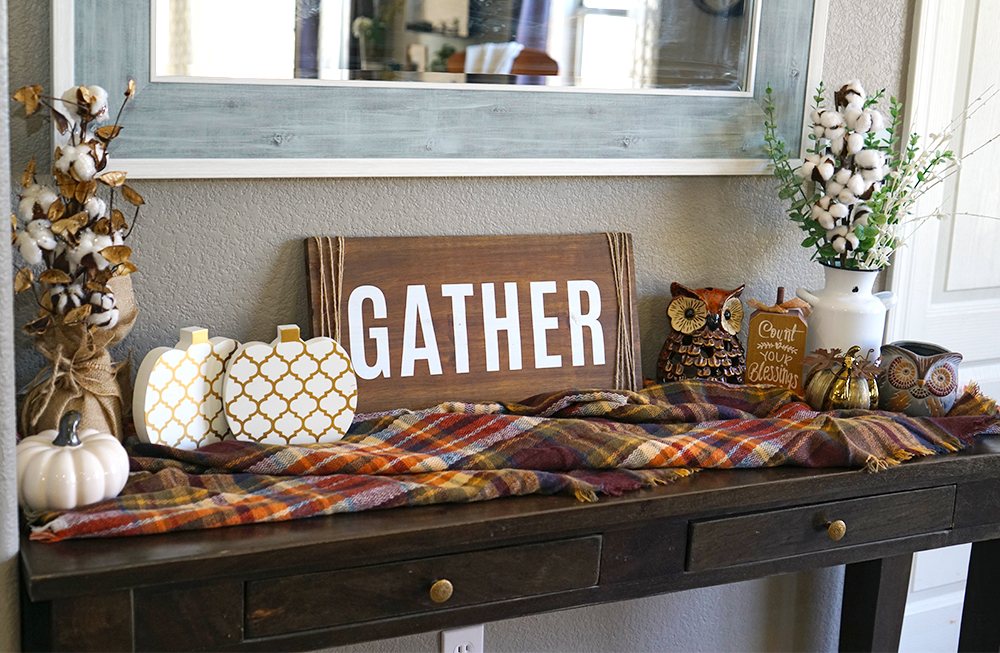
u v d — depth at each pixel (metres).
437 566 1.08
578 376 1.46
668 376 1.50
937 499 1.35
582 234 1.49
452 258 1.40
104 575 0.91
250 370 1.23
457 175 1.39
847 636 1.75
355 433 1.29
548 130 1.43
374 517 1.06
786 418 1.36
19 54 1.17
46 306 1.11
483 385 1.41
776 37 1.53
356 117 1.32
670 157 1.51
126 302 1.17
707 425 1.34
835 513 1.29
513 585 1.12
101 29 1.17
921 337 1.86
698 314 1.48
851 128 1.47
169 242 1.29
